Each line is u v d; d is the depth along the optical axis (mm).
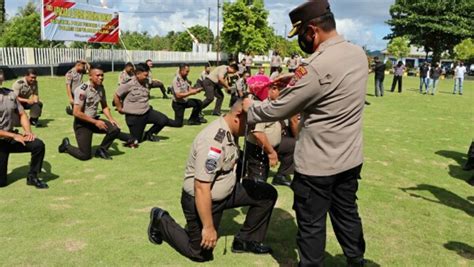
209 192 3066
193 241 3316
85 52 24562
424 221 4477
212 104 13594
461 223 4465
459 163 7242
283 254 3594
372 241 3922
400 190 5551
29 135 5023
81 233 3896
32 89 8930
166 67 34406
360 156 2861
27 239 3762
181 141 8062
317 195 2816
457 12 44531
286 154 5340
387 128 10555
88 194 4996
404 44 53781
